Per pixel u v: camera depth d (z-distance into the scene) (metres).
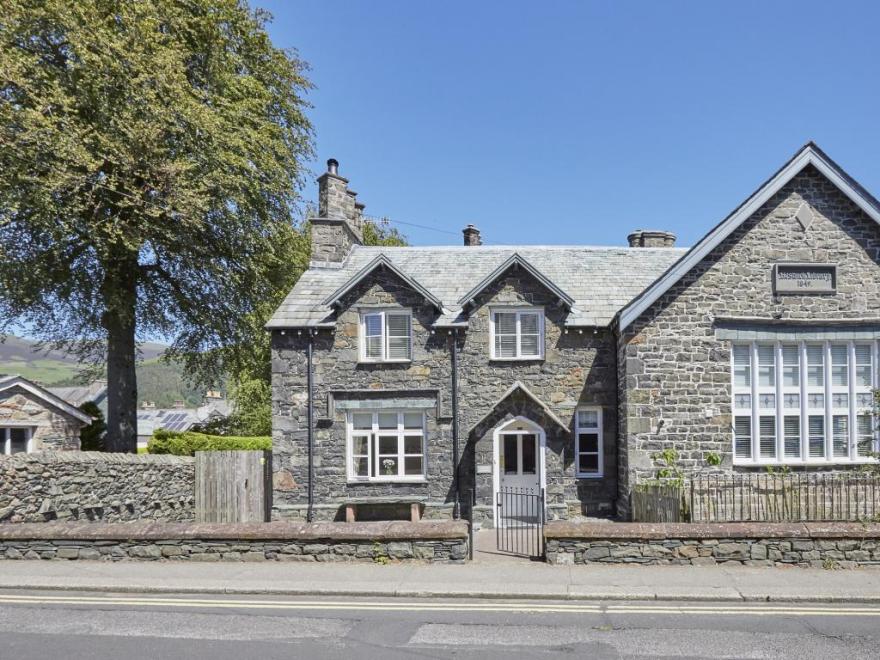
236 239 24.30
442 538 11.56
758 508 14.03
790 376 17.67
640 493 16.28
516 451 18.86
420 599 9.84
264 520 19.27
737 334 17.50
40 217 18.58
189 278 24.84
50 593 10.11
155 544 11.69
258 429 35.38
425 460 18.89
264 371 34.53
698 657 7.55
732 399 17.47
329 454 18.89
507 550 13.20
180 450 26.47
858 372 17.56
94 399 40.09
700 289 17.58
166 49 20.23
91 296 22.61
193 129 21.17
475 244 26.42
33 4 18.69
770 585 10.17
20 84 17.72
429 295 18.97
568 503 18.55
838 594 9.74
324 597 9.96
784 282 17.56
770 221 17.72
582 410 19.08
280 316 19.33
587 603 9.62
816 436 17.50
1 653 7.59
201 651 7.68
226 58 23.38
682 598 9.76
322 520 18.66
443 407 18.89
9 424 22.98
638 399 17.36
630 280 21.12
